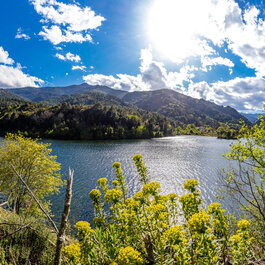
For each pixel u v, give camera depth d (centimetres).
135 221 302
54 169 1678
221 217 314
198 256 273
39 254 365
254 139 780
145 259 298
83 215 2097
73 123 11869
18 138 1566
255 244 512
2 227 386
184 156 5925
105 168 4241
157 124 16288
